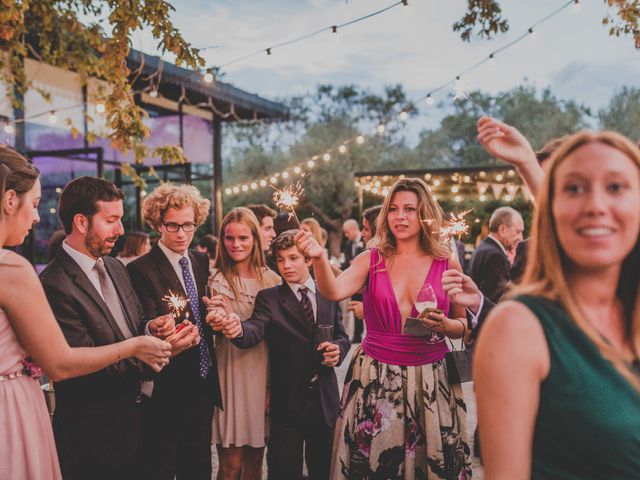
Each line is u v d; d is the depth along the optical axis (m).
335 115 27.80
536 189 1.52
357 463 2.41
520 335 0.99
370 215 4.25
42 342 1.69
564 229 1.02
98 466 2.17
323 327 2.78
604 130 1.05
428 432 2.32
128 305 2.43
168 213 2.81
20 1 3.99
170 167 11.20
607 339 1.04
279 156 21.59
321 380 2.89
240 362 2.97
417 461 2.35
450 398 2.44
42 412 1.81
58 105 8.62
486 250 4.15
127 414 2.26
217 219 12.79
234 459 2.97
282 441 2.84
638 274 1.09
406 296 2.48
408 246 2.58
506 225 4.32
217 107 12.70
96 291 2.25
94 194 2.25
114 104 4.12
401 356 2.40
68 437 2.14
